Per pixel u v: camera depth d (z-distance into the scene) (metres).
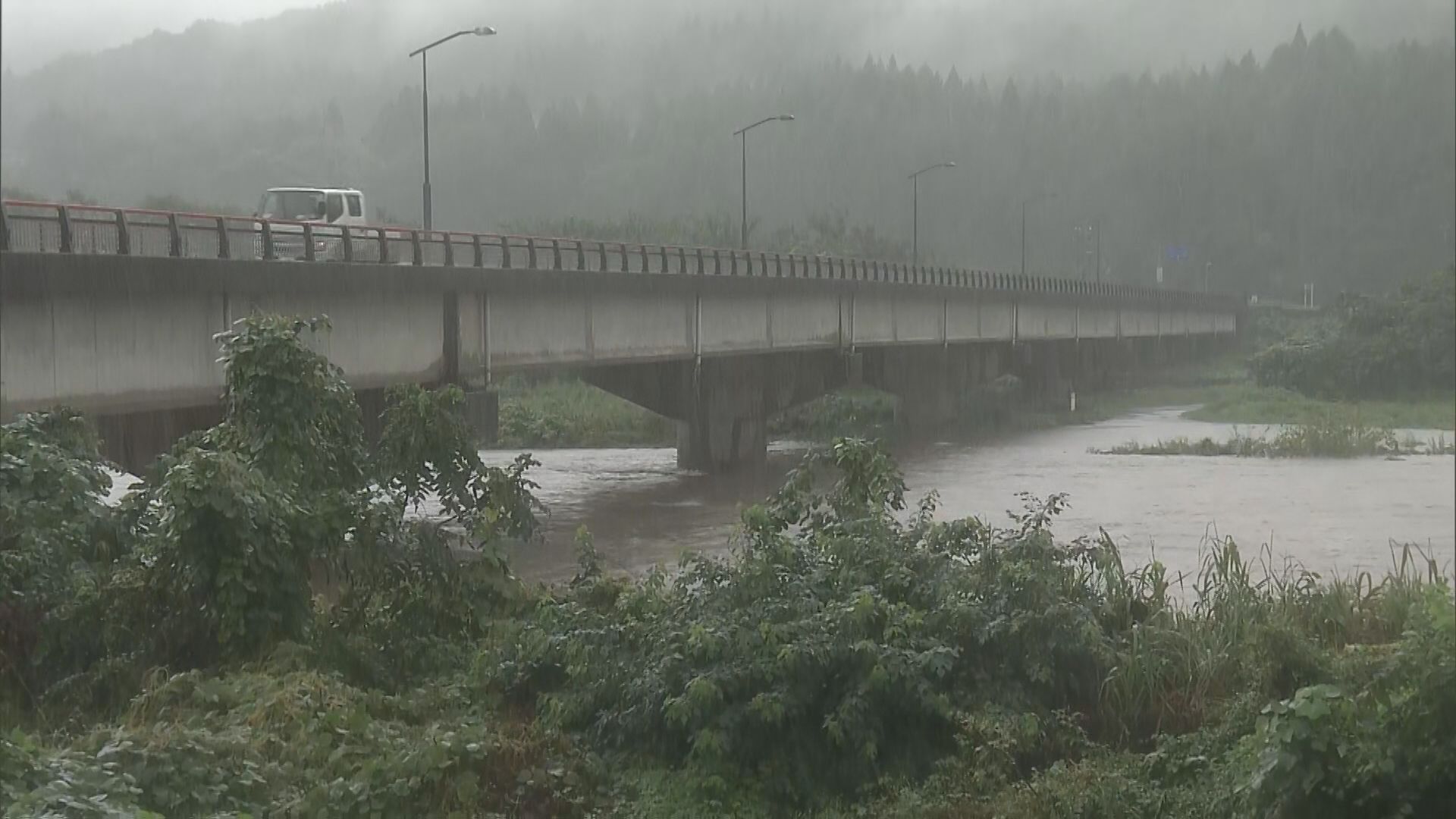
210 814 9.65
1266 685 11.55
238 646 13.40
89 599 13.85
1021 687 12.18
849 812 10.96
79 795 9.17
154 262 21.83
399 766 10.62
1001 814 10.45
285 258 25.86
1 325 19.25
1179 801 10.35
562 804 10.80
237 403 15.01
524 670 13.30
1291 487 24.69
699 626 11.90
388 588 14.91
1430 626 8.94
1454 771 8.49
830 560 13.26
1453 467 15.03
